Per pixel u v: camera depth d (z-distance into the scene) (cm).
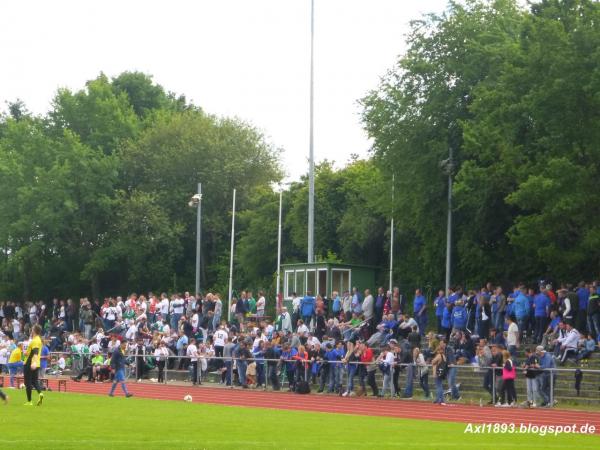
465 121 5159
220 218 9056
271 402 3738
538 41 4381
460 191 4709
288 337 4684
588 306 4066
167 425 2503
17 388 4297
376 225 6750
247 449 1934
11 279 9506
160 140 9281
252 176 9325
